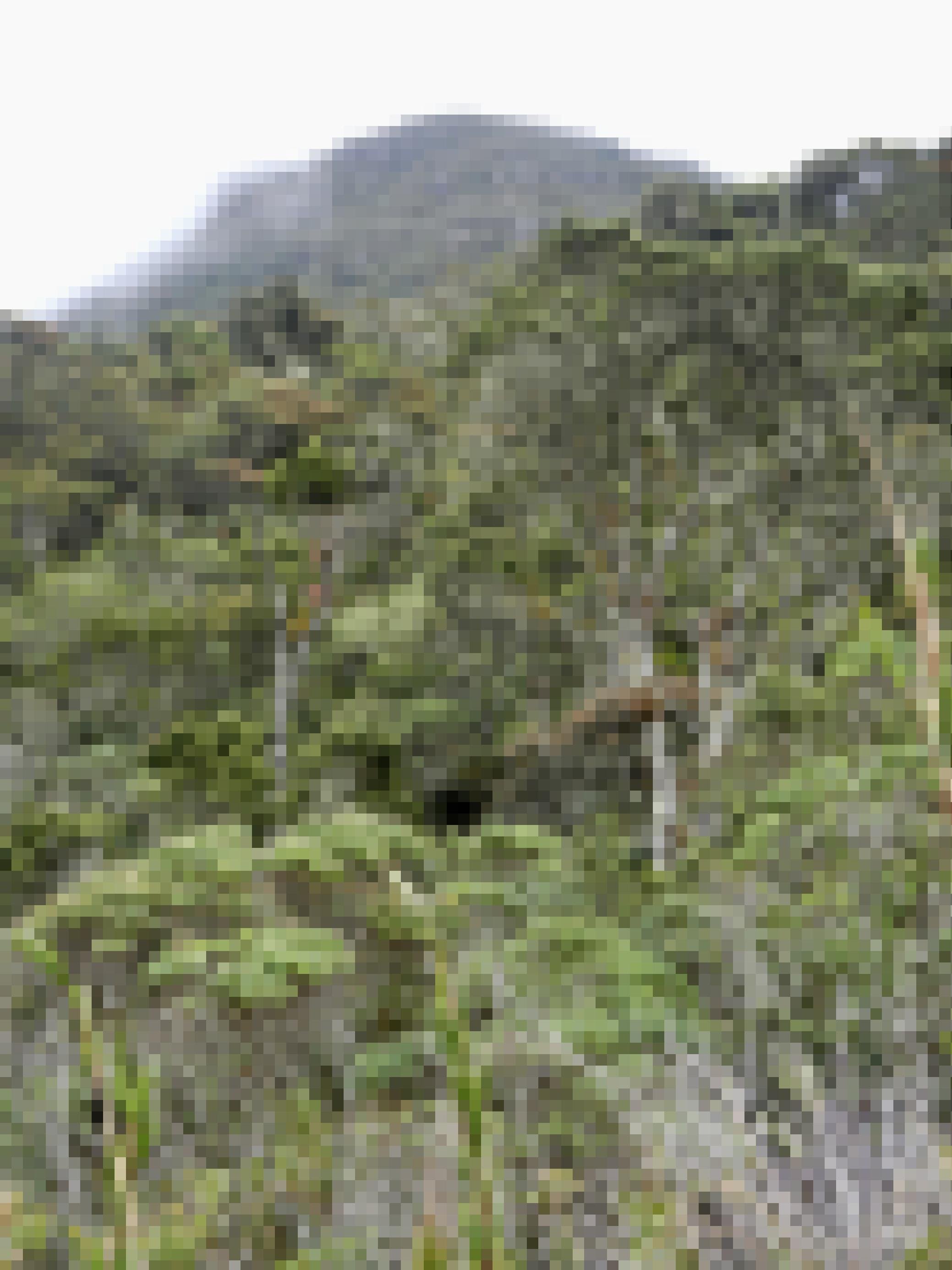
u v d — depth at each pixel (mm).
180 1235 3824
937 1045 4121
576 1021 4859
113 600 14508
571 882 7852
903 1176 3486
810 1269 3273
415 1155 4035
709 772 9711
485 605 13938
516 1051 4461
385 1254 3615
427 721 12820
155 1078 4496
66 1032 4527
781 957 5000
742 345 14508
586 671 12727
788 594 11406
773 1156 3855
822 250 16922
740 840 7824
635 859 9305
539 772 11930
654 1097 4266
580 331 15523
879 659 5980
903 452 10516
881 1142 3688
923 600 2969
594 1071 4383
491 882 7258
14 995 4902
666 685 11219
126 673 13531
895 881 4988
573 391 15039
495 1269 3387
